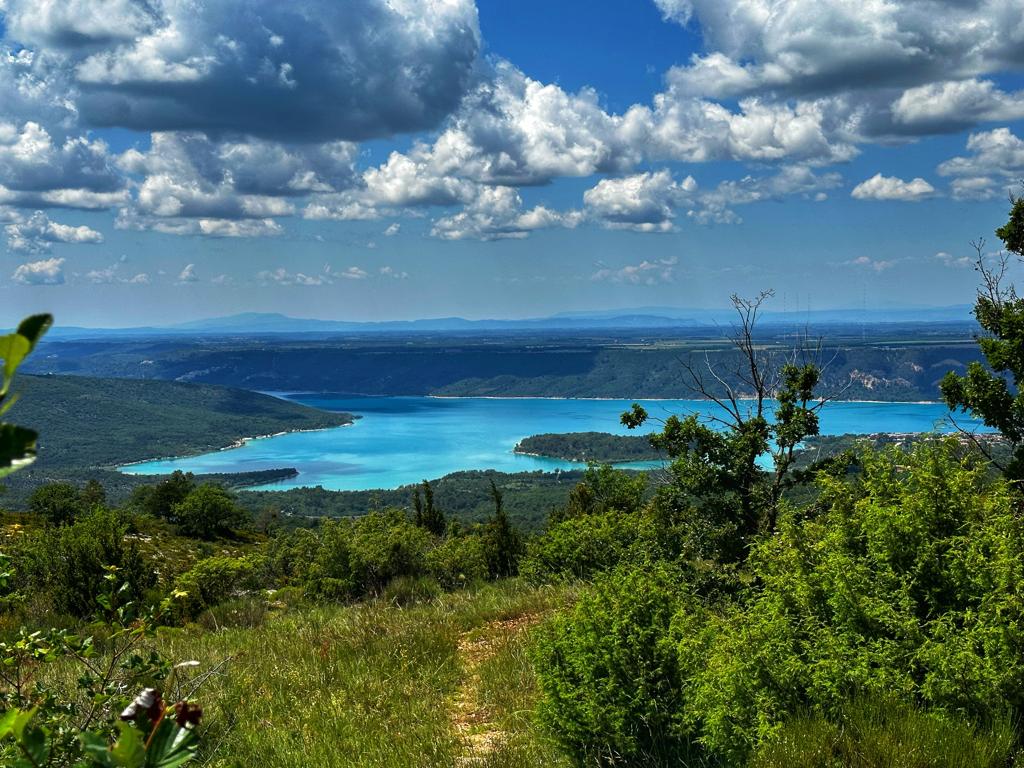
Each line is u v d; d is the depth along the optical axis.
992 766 3.84
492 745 6.13
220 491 53.91
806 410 9.59
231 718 6.44
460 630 10.35
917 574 4.76
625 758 5.23
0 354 0.93
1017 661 4.17
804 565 5.15
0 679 4.25
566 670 5.50
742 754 4.61
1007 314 10.33
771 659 4.72
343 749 6.29
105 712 3.77
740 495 9.78
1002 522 4.72
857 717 4.23
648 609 5.62
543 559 13.84
